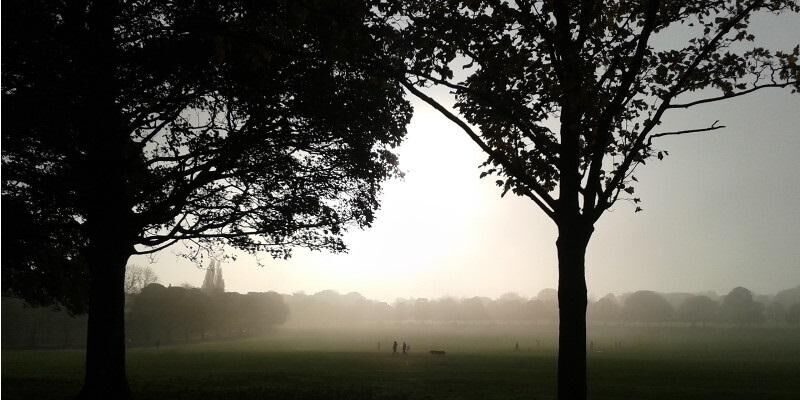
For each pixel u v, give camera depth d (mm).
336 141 20781
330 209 22656
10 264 20031
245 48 11352
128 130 16844
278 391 28234
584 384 9305
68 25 14742
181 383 32625
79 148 17141
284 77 17031
